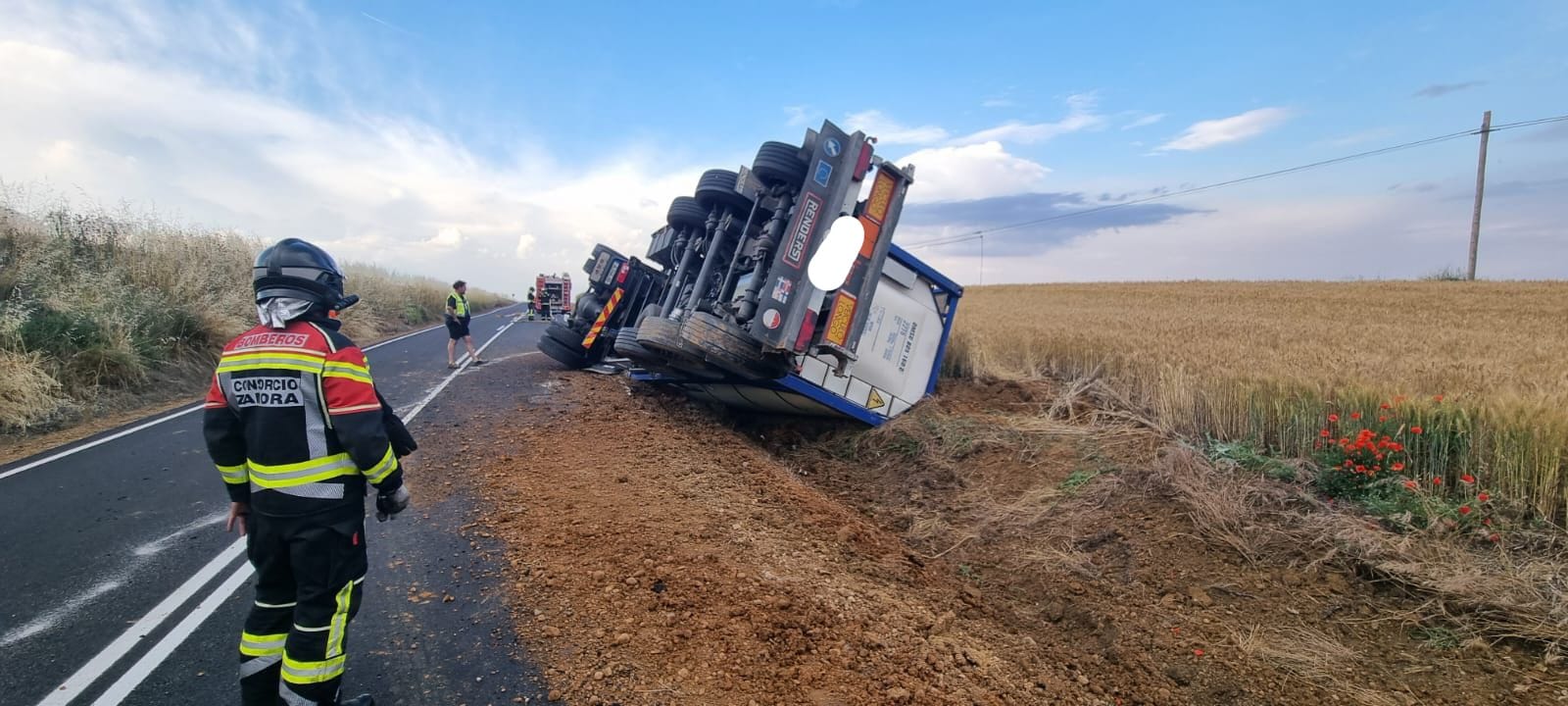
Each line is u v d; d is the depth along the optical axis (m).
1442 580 4.54
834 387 9.02
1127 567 5.49
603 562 4.41
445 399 9.78
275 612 2.76
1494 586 4.40
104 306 10.51
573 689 3.22
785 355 7.68
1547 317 23.11
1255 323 20.78
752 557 4.73
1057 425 8.57
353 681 3.26
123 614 3.84
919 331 9.77
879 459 8.73
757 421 10.73
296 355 2.55
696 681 3.31
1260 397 7.09
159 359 10.69
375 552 4.64
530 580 4.20
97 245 12.77
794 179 7.71
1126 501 6.29
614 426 8.23
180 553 4.63
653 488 5.98
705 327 7.37
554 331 13.58
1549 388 7.09
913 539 6.50
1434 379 7.91
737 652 3.56
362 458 2.58
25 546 4.64
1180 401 7.69
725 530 5.18
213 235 16.17
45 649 3.46
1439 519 5.08
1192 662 4.38
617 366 13.44
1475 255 42.06
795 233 7.31
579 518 5.15
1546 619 4.16
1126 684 4.20
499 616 3.84
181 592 4.09
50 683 3.19
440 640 3.61
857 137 7.51
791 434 9.93
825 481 8.29
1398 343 13.95
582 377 12.45
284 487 2.56
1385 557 4.89
